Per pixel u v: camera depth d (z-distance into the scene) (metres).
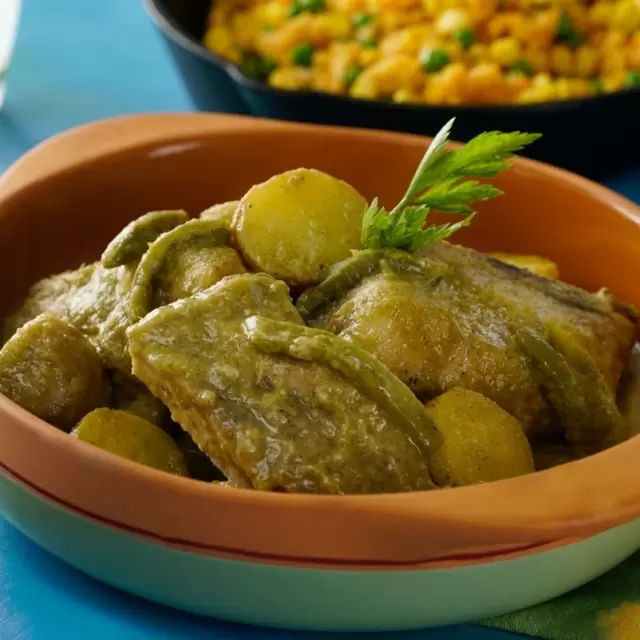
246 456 0.63
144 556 0.62
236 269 0.68
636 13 0.98
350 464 0.63
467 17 0.96
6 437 0.62
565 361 0.68
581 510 0.60
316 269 0.69
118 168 0.77
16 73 1.08
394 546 0.60
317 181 0.70
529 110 0.85
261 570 0.61
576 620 0.65
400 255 0.68
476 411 0.66
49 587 0.66
